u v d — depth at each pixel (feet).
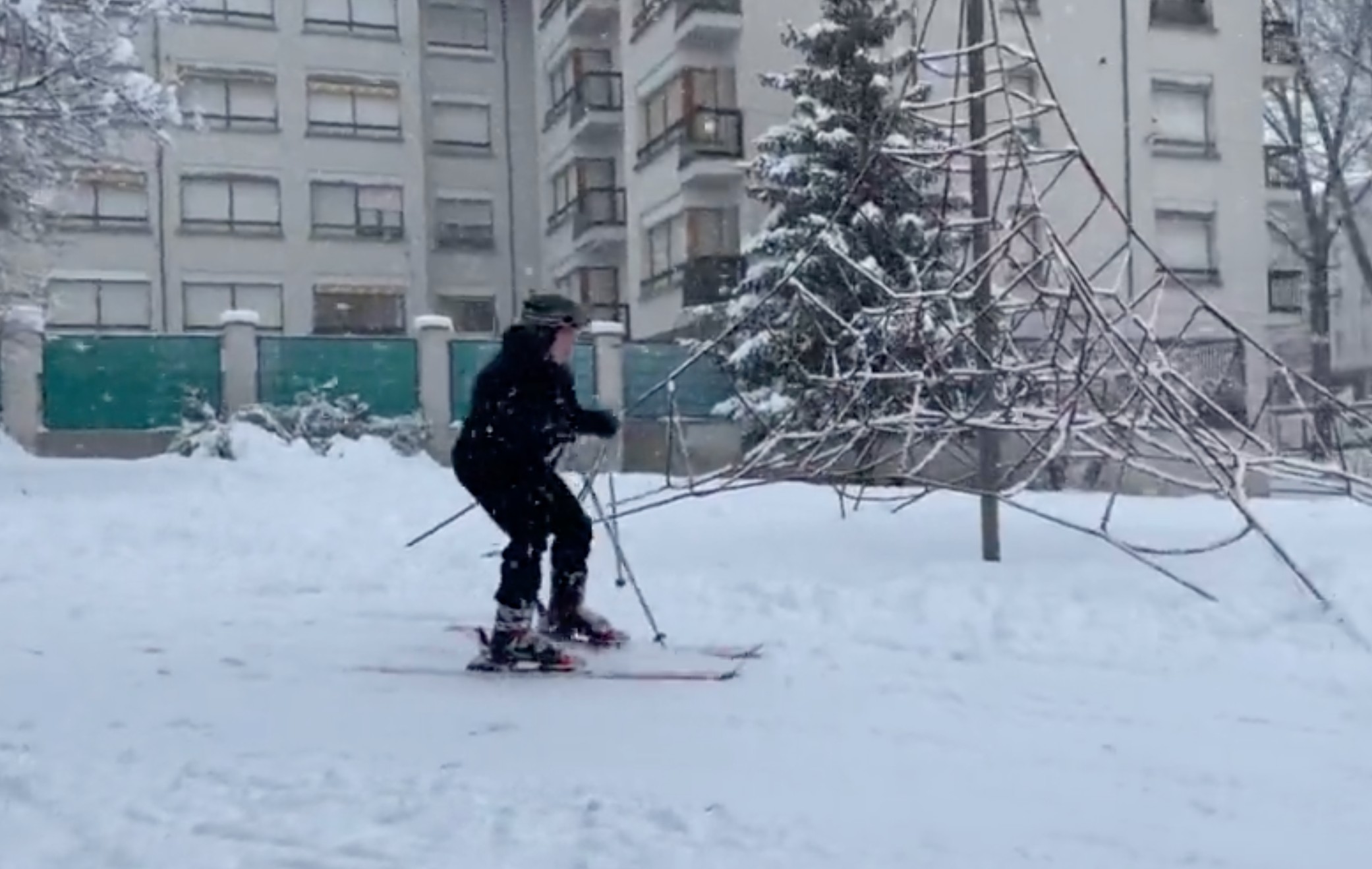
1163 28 94.99
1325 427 38.83
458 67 123.85
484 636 20.62
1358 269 126.41
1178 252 95.81
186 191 110.11
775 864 11.46
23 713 17.17
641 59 102.01
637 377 80.84
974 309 32.07
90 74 51.65
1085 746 15.42
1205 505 41.27
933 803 13.26
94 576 30.17
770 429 37.65
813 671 19.54
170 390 75.77
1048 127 91.25
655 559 30.89
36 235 59.93
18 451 63.77
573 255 116.06
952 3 82.07
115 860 11.67
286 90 113.19
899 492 46.01
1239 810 13.07
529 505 19.86
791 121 74.49
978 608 23.75
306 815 12.83
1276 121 112.57
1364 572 25.12
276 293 112.88
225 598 27.09
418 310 117.39
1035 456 32.40
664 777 14.19
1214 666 19.52
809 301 34.35
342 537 36.35
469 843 12.01
